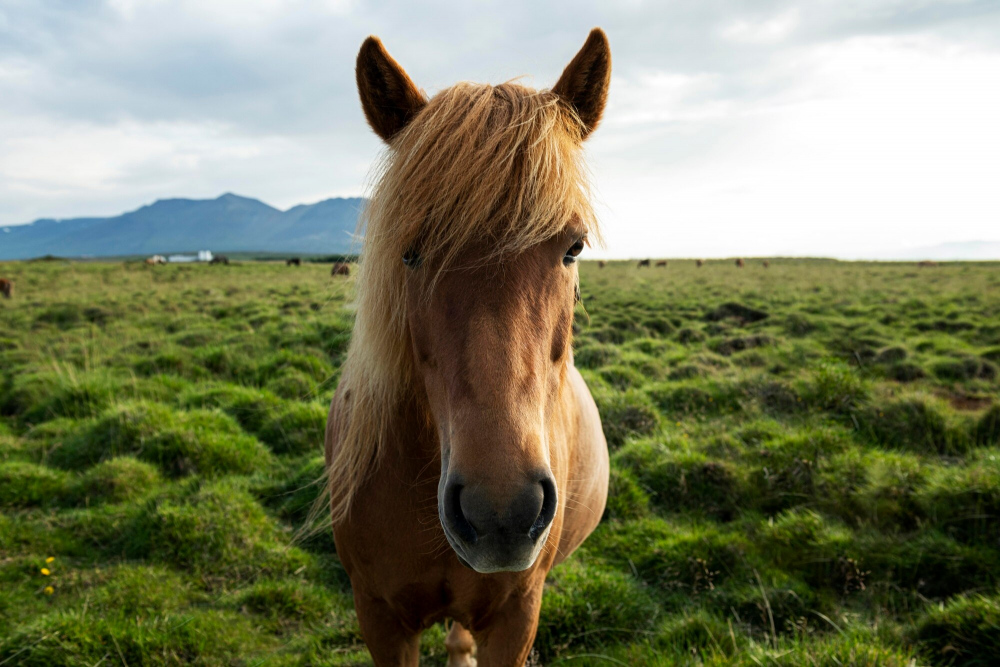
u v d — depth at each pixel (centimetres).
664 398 600
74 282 2259
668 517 404
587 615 295
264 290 1830
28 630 266
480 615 175
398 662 180
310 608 312
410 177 131
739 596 309
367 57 150
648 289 2030
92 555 349
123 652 265
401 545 162
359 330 160
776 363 736
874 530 354
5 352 826
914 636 267
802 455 434
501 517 109
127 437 471
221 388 612
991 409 505
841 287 1952
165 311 1297
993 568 312
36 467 434
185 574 331
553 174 130
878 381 622
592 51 162
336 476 181
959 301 1419
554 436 176
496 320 123
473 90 146
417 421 155
